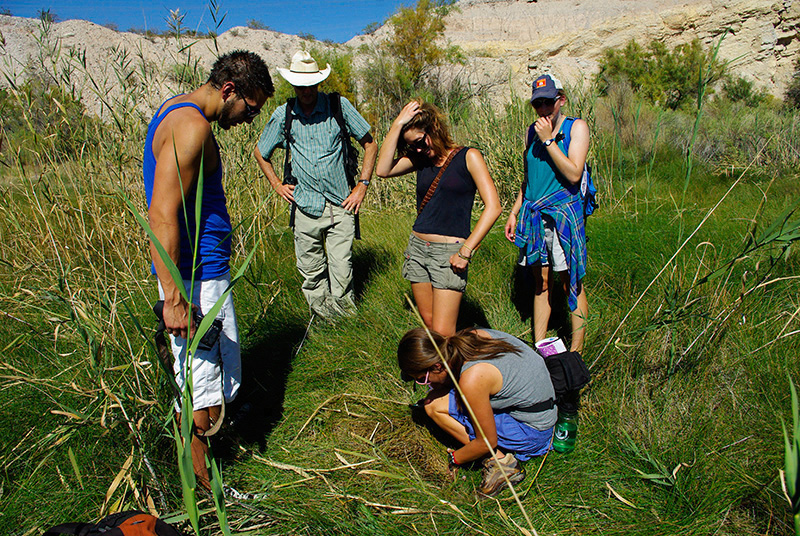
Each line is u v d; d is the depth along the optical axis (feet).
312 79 10.72
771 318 9.96
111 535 5.22
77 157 12.73
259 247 14.65
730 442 7.79
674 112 39.68
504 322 12.00
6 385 8.18
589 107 20.81
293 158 11.65
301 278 13.98
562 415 7.89
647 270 12.65
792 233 7.62
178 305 6.55
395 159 10.06
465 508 7.25
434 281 9.45
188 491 5.10
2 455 7.62
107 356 8.89
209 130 6.45
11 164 11.89
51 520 6.79
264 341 11.35
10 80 11.31
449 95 35.01
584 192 9.71
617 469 7.70
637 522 6.82
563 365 7.93
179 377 7.14
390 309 12.20
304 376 10.30
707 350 9.33
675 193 19.92
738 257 8.39
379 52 56.70
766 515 6.66
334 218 11.80
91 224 13.46
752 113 38.40
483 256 14.64
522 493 7.38
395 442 8.67
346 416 9.30
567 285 10.39
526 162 10.29
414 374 7.61
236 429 8.98
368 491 7.57
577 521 6.94
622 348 9.61
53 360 9.66
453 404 8.04
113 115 12.47
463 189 9.15
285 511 7.01
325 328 11.76
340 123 11.39
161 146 6.37
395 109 30.14
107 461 7.64
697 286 10.15
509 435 7.68
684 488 7.15
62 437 7.44
